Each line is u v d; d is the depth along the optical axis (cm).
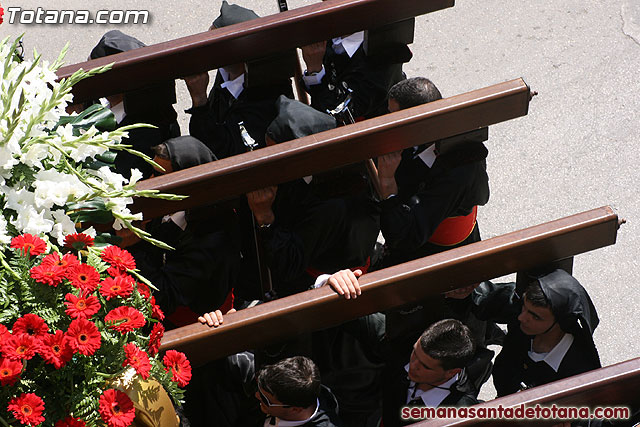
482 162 1551
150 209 1285
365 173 1521
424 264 1256
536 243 1288
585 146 2198
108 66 965
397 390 1386
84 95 1551
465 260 1265
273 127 1529
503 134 2219
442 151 1505
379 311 1264
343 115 1697
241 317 1192
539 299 1313
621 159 2172
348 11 1642
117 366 855
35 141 890
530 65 2362
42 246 854
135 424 869
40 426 814
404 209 1522
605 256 2002
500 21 2447
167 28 2502
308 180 1470
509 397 1133
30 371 820
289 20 1616
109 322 847
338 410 1441
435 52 2398
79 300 830
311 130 1511
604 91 2302
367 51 1755
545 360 1382
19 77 881
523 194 2122
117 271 886
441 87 2336
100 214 947
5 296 826
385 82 1794
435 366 1288
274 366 1223
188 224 1394
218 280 1434
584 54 2378
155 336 899
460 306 1486
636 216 2075
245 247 1603
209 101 1850
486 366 1435
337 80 1805
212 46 1591
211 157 1500
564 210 2095
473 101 1381
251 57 1636
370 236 1533
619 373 1144
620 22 2434
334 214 1463
